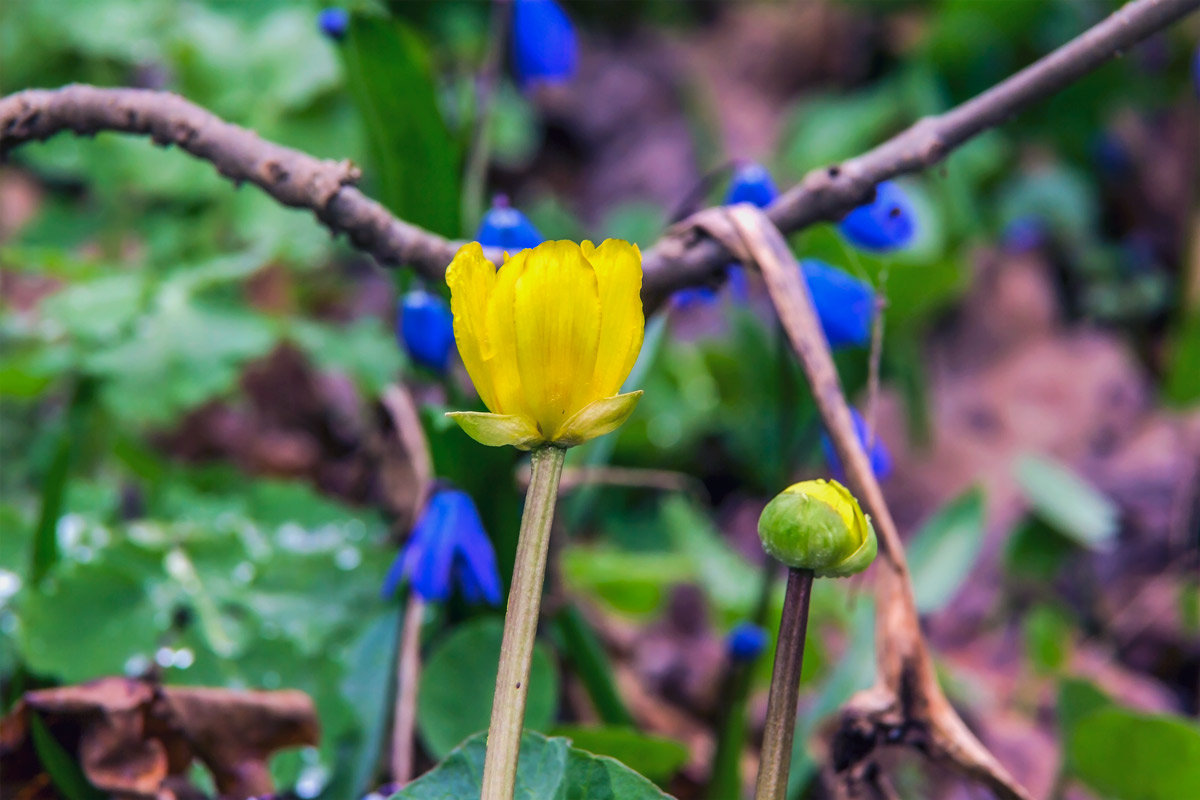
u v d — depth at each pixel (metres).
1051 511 0.68
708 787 0.49
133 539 0.46
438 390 0.56
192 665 0.44
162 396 0.54
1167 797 0.44
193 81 0.74
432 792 0.37
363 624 0.47
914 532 0.83
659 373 0.83
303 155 0.39
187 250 0.78
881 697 0.38
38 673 0.43
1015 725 0.63
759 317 0.79
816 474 0.71
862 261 0.59
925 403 0.77
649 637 0.71
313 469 0.74
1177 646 0.72
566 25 0.55
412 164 0.43
